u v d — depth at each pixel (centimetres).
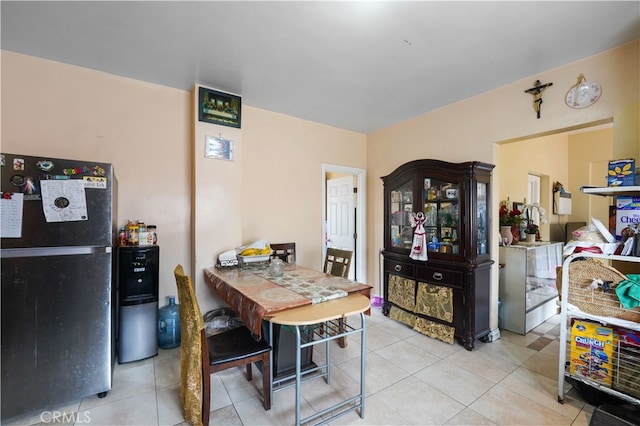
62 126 239
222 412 183
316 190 385
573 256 189
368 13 177
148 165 275
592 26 187
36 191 181
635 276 170
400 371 231
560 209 465
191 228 292
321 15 179
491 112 285
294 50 219
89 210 197
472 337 265
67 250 190
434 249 297
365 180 435
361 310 173
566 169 499
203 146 282
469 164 266
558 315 363
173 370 230
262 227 339
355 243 436
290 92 294
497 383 214
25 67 227
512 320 310
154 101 278
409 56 225
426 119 347
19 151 225
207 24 189
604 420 159
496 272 294
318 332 247
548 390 205
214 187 288
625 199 183
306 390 206
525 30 192
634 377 173
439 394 201
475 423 173
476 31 193
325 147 393
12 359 174
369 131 425
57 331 186
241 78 265
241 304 192
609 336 182
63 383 187
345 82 271
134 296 241
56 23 188
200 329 161
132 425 172
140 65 243
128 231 248
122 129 263
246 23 188
